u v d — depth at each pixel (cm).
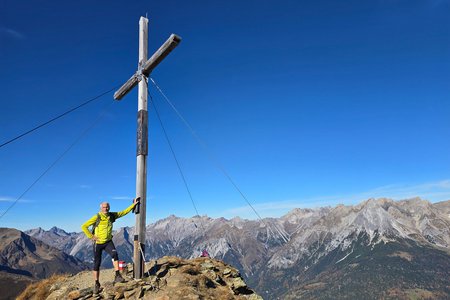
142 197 1842
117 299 1580
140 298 1562
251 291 1933
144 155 1884
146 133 1917
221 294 1752
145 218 1839
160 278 1755
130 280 1739
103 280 1948
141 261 1784
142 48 1988
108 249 1730
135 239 1803
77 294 1673
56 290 1947
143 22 2020
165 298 1543
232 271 2059
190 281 1730
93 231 1733
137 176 1867
